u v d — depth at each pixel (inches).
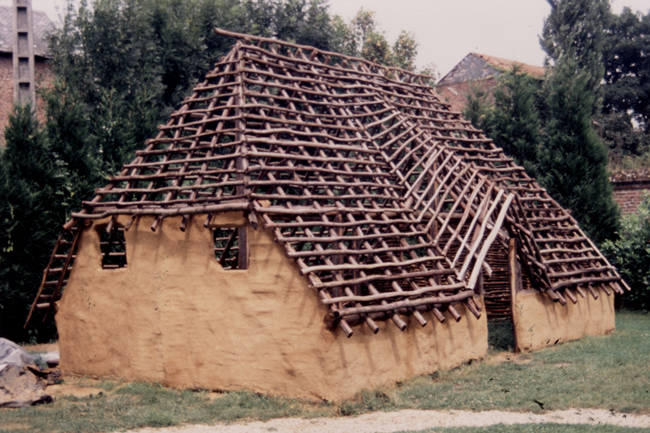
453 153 526.0
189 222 412.8
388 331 398.6
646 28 1637.6
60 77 687.7
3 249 585.6
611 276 614.5
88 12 768.9
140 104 727.1
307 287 368.2
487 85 1369.3
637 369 422.3
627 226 751.1
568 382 396.8
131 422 335.0
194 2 924.0
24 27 679.7
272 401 365.7
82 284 471.8
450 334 450.3
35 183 604.1
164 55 845.8
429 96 614.9
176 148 443.2
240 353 389.1
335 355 360.2
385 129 515.2
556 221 593.6
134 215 435.8
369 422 330.6
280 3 981.8
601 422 319.3
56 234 613.0
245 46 467.8
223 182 397.7
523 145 842.2
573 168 778.2
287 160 436.1
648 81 1646.2
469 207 488.7
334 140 472.7
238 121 419.2
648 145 1397.6
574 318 563.2
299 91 475.5
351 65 561.6
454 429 304.5
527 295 514.6
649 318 694.5
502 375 428.1
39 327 619.2
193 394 394.6
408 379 409.7
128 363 439.2
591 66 1176.8
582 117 791.1
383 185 458.6
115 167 671.8
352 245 421.7
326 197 412.5
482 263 474.3
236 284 391.9
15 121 601.6
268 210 377.7
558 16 1190.9
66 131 637.3
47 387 438.3
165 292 419.8
